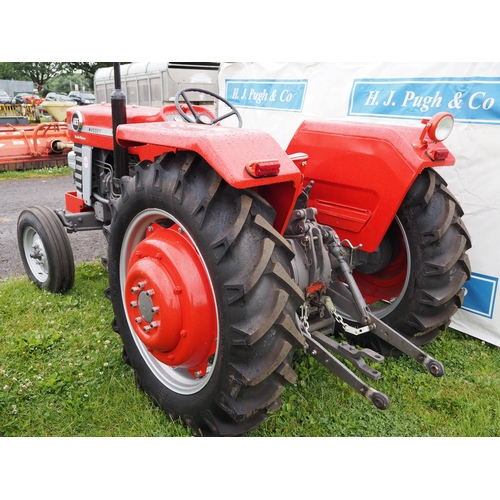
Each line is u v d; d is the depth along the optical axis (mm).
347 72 4262
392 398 2719
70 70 43938
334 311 2619
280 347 2037
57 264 3795
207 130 2164
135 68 11945
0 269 4633
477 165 3467
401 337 2520
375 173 2725
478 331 3586
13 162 9648
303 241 2498
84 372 2848
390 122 3982
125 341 2734
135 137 2395
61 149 10164
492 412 2639
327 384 2797
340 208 2938
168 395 2457
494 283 3473
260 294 1996
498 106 3312
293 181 2105
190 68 10883
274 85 4980
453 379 2938
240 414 2068
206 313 2256
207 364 2418
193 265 2268
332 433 2438
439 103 3643
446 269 2754
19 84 34562
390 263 3170
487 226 3477
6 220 6375
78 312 3600
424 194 2760
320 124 2975
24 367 2898
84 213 4113
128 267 2684
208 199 2035
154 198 2271
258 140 2088
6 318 3504
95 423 2471
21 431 2404
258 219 2023
